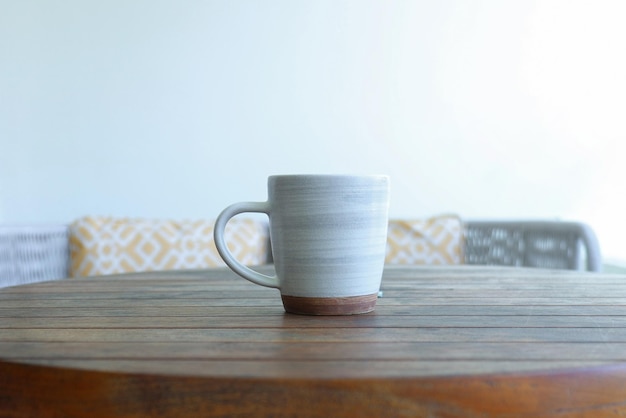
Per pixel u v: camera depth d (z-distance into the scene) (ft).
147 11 6.60
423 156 6.79
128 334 1.79
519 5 6.79
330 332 1.81
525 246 5.62
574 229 4.92
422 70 6.77
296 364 1.41
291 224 2.06
